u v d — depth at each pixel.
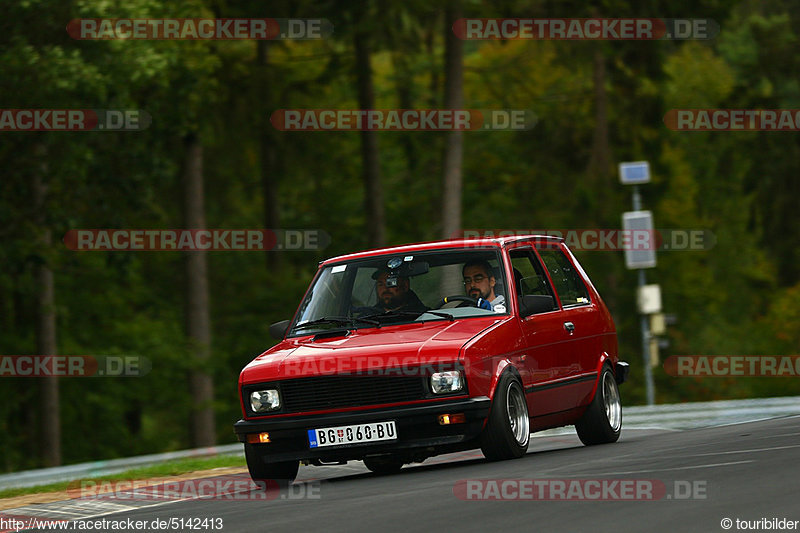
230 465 45.69
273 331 38.47
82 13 75.56
